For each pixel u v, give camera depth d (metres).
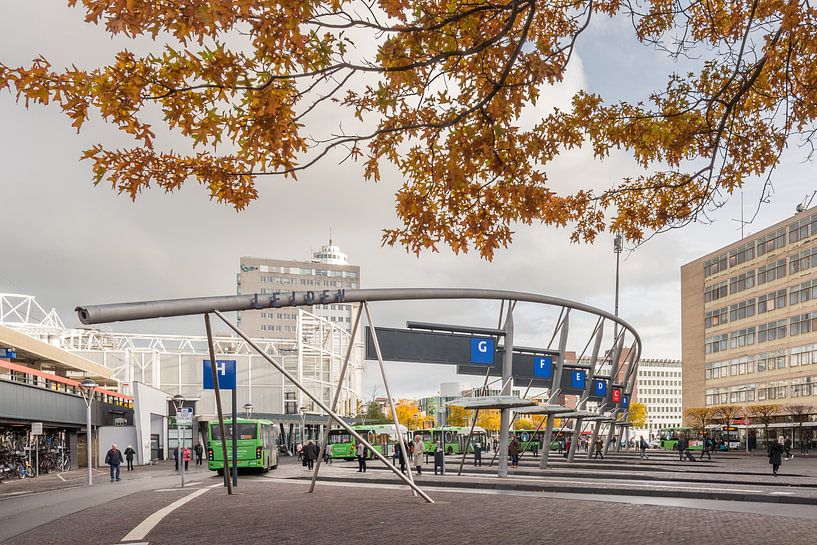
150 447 69.75
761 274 89.94
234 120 9.16
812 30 9.71
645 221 12.52
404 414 150.25
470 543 12.70
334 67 8.67
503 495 23.56
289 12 7.84
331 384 113.38
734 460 56.75
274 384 112.06
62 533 15.34
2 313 86.69
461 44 9.31
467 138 9.30
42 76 8.58
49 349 63.94
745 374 92.31
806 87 10.55
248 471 46.78
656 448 100.06
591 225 12.76
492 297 32.12
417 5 8.42
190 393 113.31
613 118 11.66
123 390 107.31
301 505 20.48
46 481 42.84
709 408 94.25
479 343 31.53
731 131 11.42
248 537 13.92
